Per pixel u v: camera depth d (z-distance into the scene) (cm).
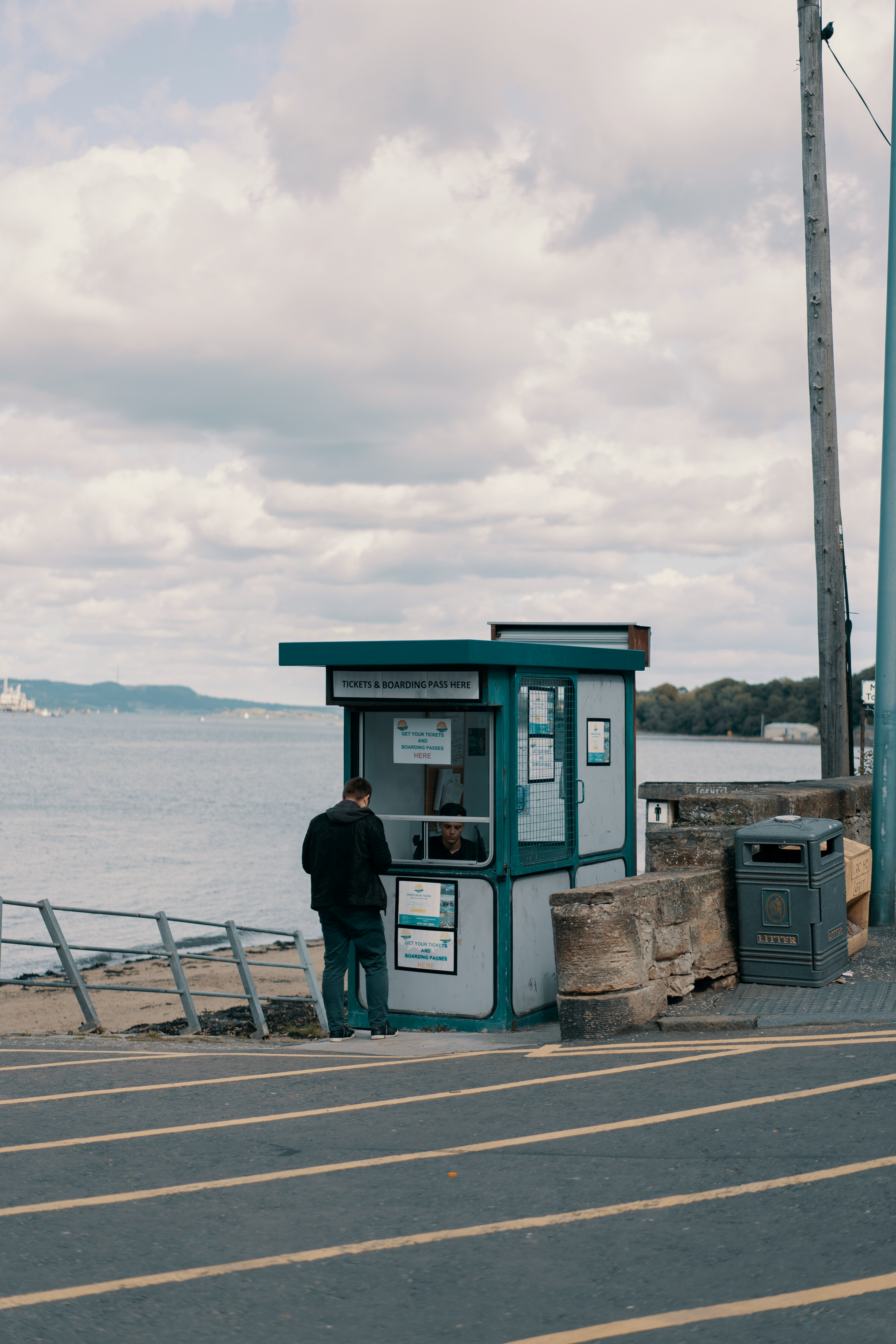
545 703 934
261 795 9188
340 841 865
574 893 784
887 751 1016
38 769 13438
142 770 13475
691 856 880
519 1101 613
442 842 921
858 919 967
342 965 881
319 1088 670
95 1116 611
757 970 852
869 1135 518
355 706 914
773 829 846
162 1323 365
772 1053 679
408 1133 564
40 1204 472
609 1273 393
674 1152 512
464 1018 892
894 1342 337
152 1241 432
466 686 876
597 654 986
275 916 3127
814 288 1320
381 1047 827
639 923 782
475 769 932
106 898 3450
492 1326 359
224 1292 387
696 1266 395
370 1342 350
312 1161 524
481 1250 417
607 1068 675
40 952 2667
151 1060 774
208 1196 479
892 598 1014
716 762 15525
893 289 1019
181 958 1112
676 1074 645
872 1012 759
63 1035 934
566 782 962
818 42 1310
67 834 5616
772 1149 507
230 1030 1134
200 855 4694
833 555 1324
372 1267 405
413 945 911
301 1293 386
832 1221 426
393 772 959
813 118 1312
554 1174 493
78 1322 366
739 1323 353
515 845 895
